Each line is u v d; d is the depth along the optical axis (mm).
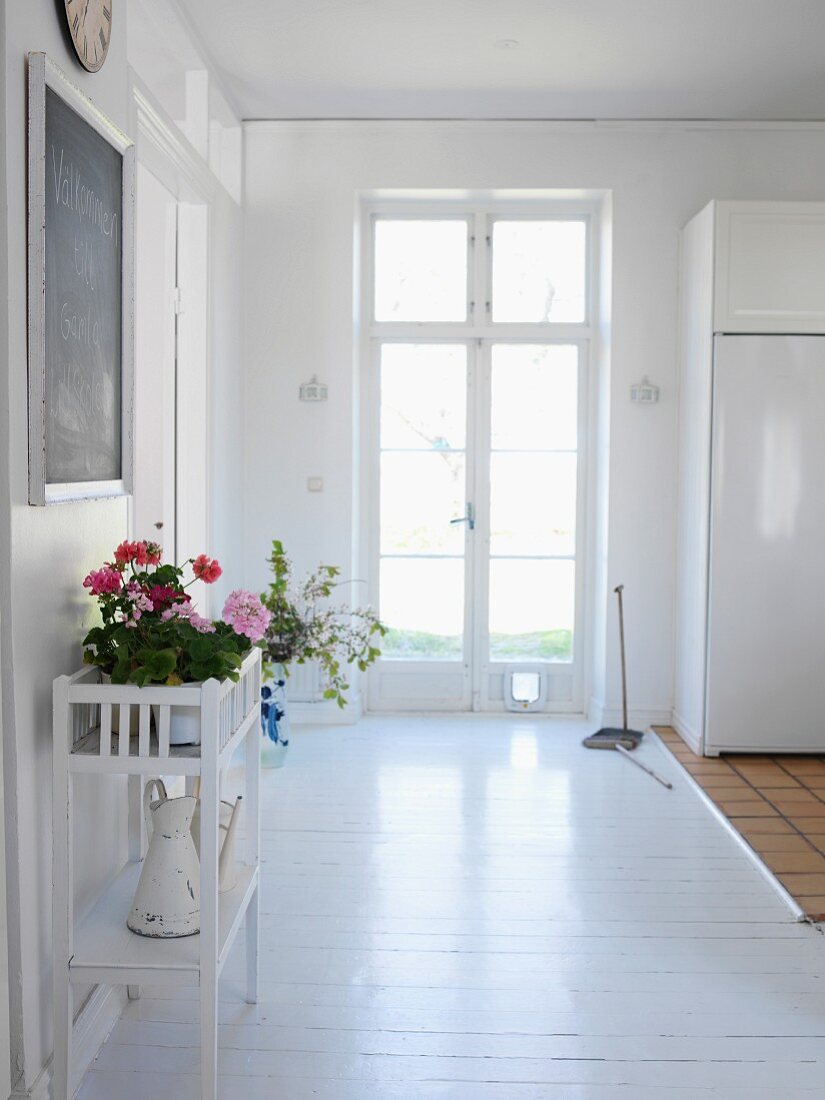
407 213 5527
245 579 5371
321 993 2676
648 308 5215
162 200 4480
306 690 5434
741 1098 2260
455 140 5203
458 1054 2410
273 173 5230
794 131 5145
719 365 4723
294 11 3932
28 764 2053
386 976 2766
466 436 5621
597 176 5191
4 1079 2000
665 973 2799
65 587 2262
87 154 2301
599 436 5469
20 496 2006
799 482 4762
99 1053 2396
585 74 4562
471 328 5551
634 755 4910
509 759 4820
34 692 2080
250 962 2615
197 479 4504
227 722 2229
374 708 5648
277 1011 2586
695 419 4961
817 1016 2594
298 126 5184
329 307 5270
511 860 3580
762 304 4703
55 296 2115
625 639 5324
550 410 5617
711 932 3045
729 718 4824
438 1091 2270
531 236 5562
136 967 2059
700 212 4938
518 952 2906
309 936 2994
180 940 2164
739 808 4113
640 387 5219
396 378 5609
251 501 5344
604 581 5336
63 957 2061
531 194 5305
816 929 3070
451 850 3668
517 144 5191
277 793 4277
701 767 4684
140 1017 2559
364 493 5625
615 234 5207
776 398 4734
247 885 2439
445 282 5570
